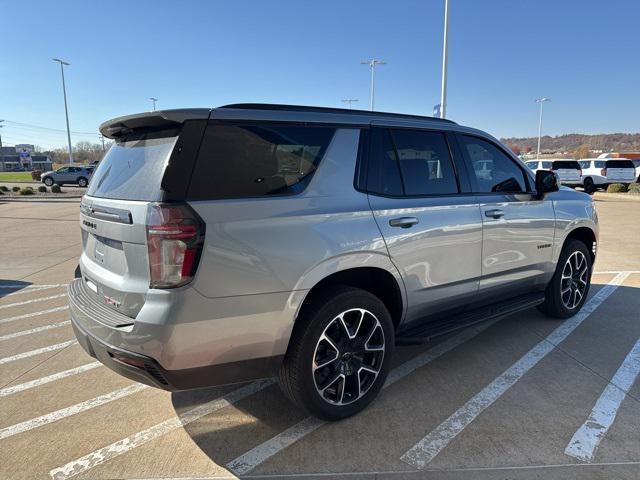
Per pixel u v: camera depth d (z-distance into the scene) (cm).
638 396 324
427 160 346
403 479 244
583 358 387
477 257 366
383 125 323
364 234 290
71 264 809
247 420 305
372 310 301
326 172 286
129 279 249
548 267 439
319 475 249
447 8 1516
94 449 277
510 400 321
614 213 1509
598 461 255
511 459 258
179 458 267
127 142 292
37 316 525
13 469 259
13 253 915
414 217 319
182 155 239
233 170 252
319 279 272
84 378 370
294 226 263
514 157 417
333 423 298
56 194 2791
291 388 279
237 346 252
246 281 248
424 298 337
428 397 327
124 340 240
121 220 250
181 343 235
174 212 231
